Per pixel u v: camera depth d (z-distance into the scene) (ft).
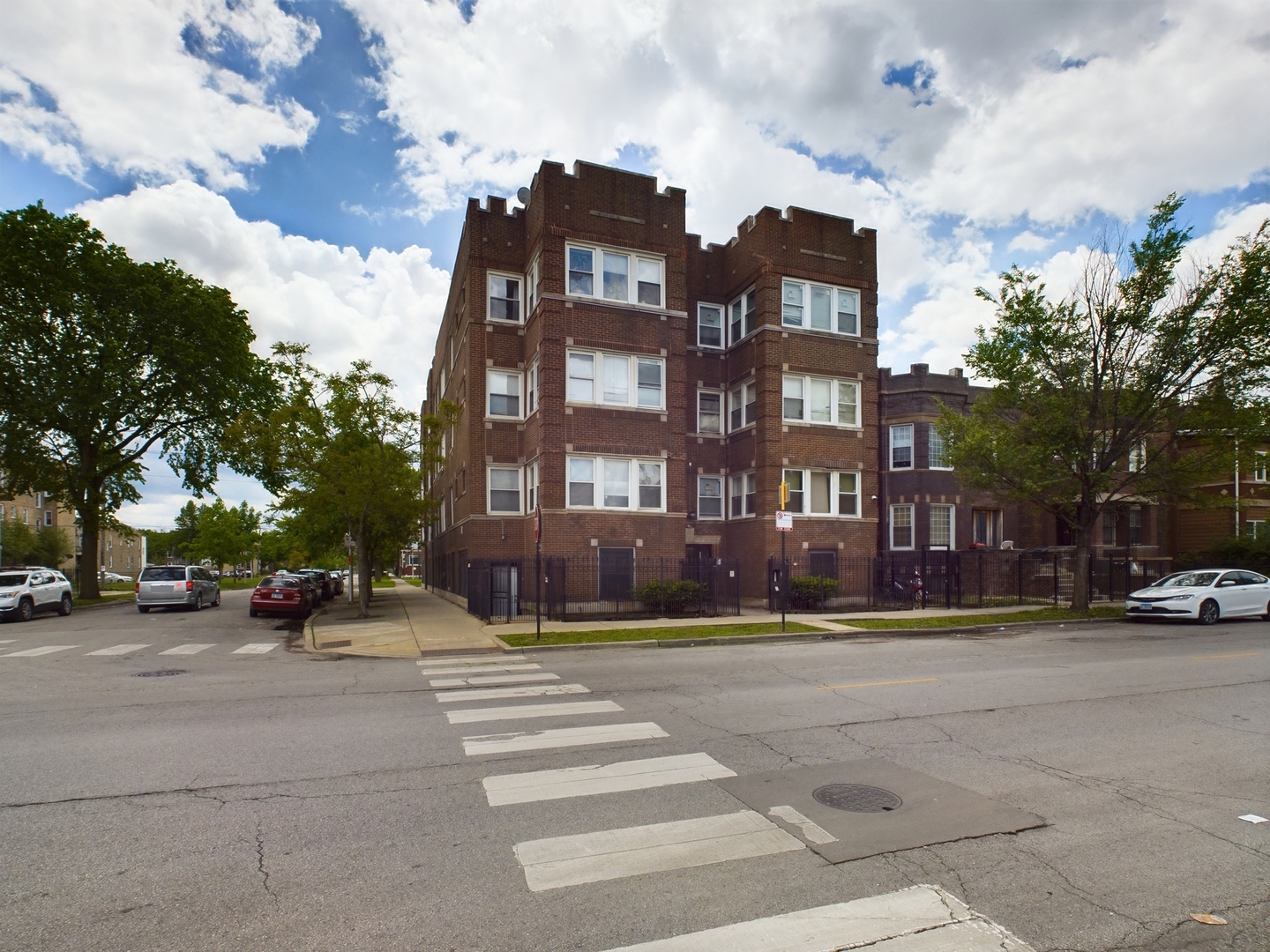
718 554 88.22
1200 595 61.41
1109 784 19.63
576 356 73.56
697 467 88.07
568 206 74.28
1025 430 68.90
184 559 286.46
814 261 83.82
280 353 73.31
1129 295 64.49
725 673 36.96
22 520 199.62
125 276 99.19
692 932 12.05
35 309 94.07
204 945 11.67
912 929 12.17
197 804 17.95
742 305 86.89
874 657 43.14
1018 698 30.50
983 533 98.02
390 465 74.38
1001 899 13.25
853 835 16.08
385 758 21.75
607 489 73.61
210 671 39.63
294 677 37.14
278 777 20.02
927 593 78.13
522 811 17.44
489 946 11.64
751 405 84.53
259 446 72.69
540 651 46.75
